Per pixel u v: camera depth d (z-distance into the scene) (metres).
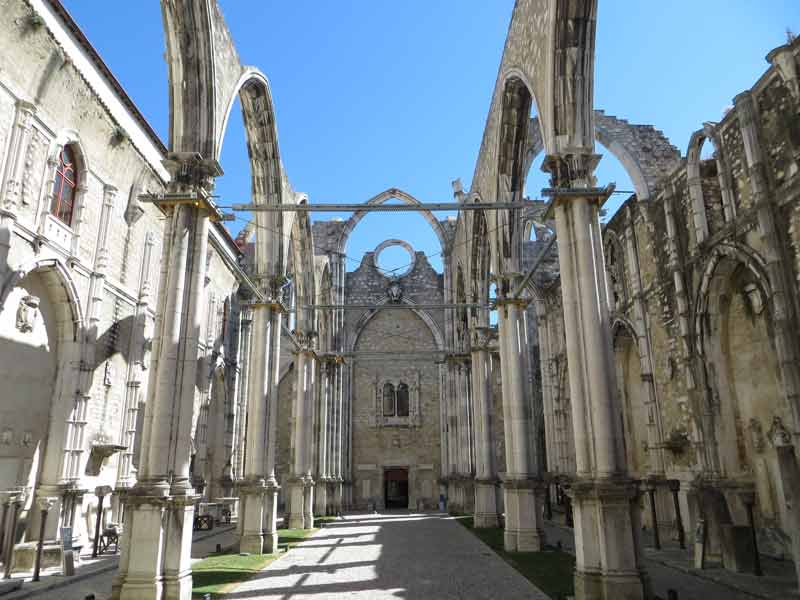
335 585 11.33
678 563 13.91
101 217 17.42
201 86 12.20
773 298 12.99
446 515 29.72
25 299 14.55
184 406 10.73
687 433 17.55
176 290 11.04
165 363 10.66
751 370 15.41
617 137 22.94
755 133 13.76
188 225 11.51
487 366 23.91
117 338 18.61
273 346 18.02
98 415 17.47
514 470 16.80
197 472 24.50
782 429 13.74
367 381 37.75
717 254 15.63
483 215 22.69
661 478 19.14
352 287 39.44
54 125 14.91
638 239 20.94
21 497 14.18
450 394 32.56
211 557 15.18
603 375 10.52
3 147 13.11
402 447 36.66
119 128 17.42
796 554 9.54
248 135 17.58
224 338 29.14
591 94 11.87
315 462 30.73
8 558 12.66
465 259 26.02
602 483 9.84
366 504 35.69
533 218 32.97
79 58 15.15
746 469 15.54
